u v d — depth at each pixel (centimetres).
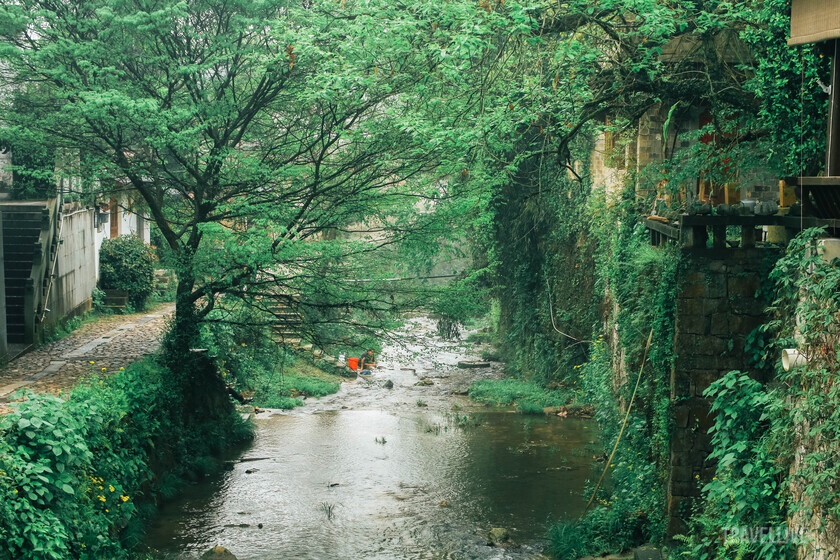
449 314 1631
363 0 1162
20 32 1407
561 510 1364
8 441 915
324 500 1435
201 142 1512
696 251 1049
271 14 1458
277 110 1573
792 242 775
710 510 952
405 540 1241
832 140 780
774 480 817
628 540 1144
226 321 1650
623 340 1428
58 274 2091
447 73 1102
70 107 1305
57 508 924
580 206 2177
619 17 1262
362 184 1505
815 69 930
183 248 1527
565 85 1245
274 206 1460
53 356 1756
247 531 1277
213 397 1781
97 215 2550
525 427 1950
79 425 1032
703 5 1127
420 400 2288
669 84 1180
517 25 1027
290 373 2530
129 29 1370
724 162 1155
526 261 2538
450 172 1534
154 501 1352
